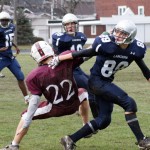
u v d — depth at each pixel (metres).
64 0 135.00
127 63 14.23
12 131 17.94
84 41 19.52
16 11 108.44
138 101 25.42
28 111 13.83
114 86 14.20
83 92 14.58
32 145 15.84
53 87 13.77
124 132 17.78
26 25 113.75
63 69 13.73
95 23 121.25
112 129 18.27
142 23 119.06
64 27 19.38
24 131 14.00
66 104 14.07
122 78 37.34
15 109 23.12
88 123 14.38
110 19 121.19
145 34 119.38
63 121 19.88
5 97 27.42
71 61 13.89
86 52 13.77
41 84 13.68
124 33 13.54
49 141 16.42
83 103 16.23
